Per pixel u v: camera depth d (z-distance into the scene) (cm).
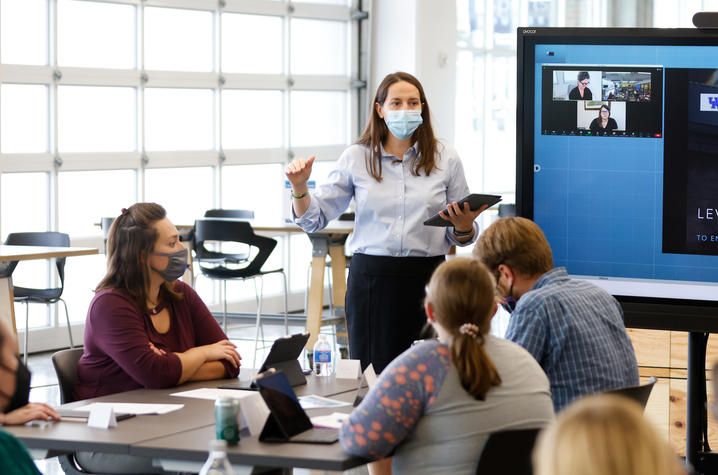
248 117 1115
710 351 539
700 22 449
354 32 1227
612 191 459
